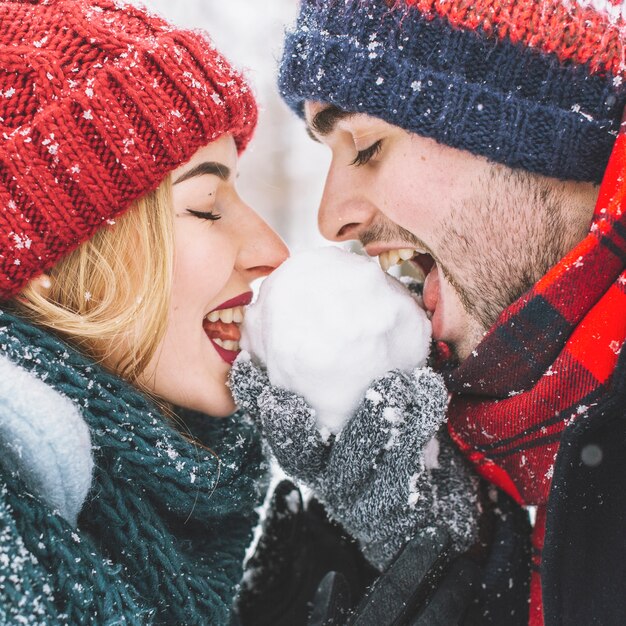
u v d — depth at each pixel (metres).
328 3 0.99
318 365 0.93
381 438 0.92
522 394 0.98
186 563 0.93
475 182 1.00
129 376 0.99
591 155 0.95
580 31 0.90
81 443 0.78
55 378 0.87
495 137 0.94
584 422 0.82
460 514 1.02
